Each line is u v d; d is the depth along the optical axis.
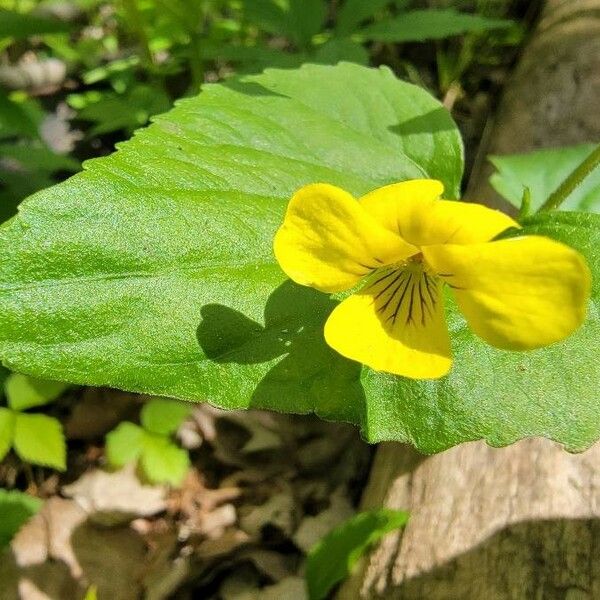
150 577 0.08
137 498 0.08
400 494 0.06
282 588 0.07
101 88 0.13
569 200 0.06
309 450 0.09
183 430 0.09
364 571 0.06
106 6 0.15
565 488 0.05
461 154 0.05
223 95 0.05
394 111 0.05
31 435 0.08
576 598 0.05
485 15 0.13
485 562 0.05
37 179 0.09
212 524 0.08
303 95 0.05
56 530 0.08
